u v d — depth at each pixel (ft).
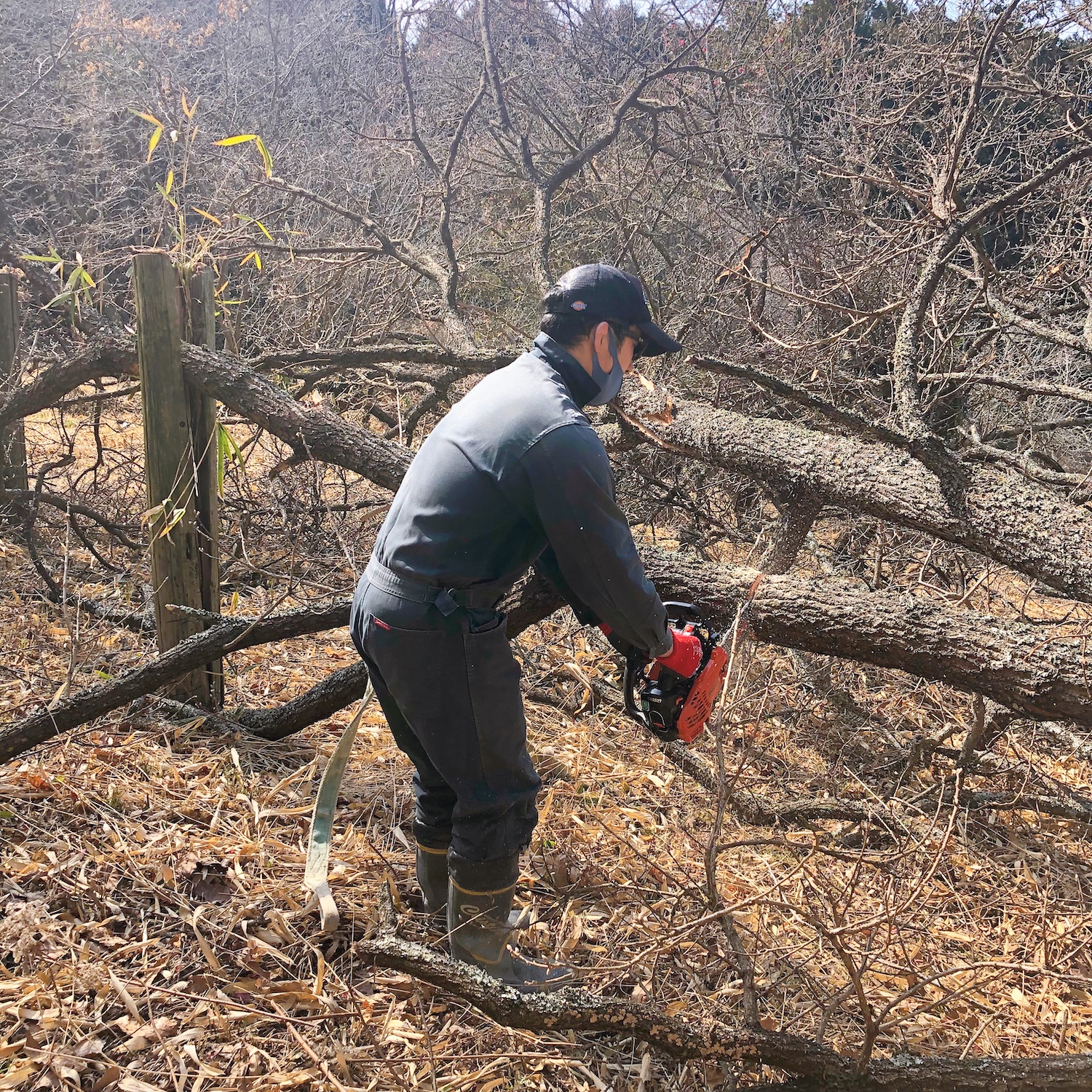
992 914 8.20
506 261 22.30
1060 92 15.81
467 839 6.56
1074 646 7.36
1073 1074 5.60
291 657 12.05
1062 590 8.32
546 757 9.92
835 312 16.28
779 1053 5.65
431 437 6.48
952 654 7.62
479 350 14.24
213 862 7.63
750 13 23.20
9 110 22.85
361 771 9.45
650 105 19.40
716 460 10.00
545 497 5.86
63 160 24.35
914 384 10.40
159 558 9.77
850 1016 6.77
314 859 7.34
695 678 6.57
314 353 14.38
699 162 20.75
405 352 14.05
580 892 7.91
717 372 10.54
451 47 27.81
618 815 9.06
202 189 22.38
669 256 20.22
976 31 16.58
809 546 14.39
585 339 6.42
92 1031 5.93
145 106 24.81
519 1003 5.81
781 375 15.31
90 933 6.73
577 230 22.82
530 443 5.88
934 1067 5.67
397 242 18.01
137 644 11.78
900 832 8.93
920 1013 6.59
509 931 6.84
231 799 8.54
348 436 10.26
